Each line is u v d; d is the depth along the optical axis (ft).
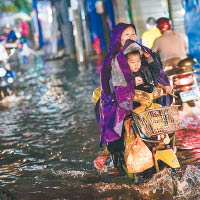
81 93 90.17
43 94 95.50
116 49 38.70
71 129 61.21
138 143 37.47
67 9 180.86
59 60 182.50
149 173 38.83
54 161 48.11
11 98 93.09
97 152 49.85
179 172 40.98
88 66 140.97
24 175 44.50
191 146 48.32
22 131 63.00
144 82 38.32
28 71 150.71
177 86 65.67
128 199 36.09
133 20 130.62
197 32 94.94
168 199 35.29
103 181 40.73
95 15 163.63
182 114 62.18
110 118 38.11
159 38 66.54
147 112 35.88
